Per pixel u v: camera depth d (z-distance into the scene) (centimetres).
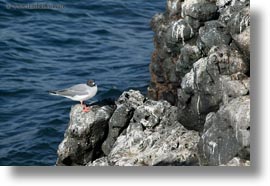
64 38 2922
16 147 2208
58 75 2644
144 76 2622
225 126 1650
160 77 2136
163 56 2100
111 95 2495
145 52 2812
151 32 3006
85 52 2820
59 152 1875
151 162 1728
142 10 3184
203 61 1766
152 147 1769
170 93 2103
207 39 1822
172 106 1873
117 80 2589
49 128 2312
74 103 2442
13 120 2359
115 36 2964
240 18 1744
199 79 1748
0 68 2684
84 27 3016
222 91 1712
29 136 2270
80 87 1834
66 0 3170
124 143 1809
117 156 1777
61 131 2308
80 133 1850
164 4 3272
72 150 1864
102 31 2997
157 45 2156
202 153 1692
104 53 2814
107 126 1870
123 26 3050
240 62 1727
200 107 1758
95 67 2703
